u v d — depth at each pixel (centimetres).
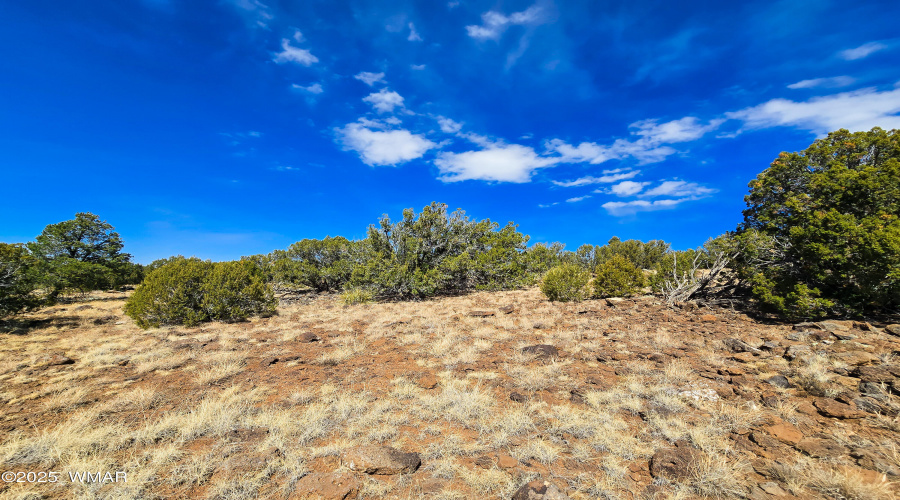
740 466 311
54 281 1770
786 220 928
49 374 629
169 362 696
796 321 796
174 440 392
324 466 344
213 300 1189
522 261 1947
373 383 573
